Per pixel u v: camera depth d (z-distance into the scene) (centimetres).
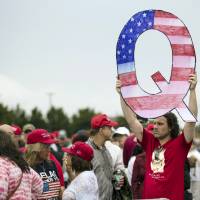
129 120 822
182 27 792
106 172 1005
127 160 1285
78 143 894
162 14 793
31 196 745
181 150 795
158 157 800
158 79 793
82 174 875
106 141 1121
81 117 7844
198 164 1296
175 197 786
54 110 7712
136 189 1017
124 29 793
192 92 789
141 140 819
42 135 895
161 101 792
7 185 709
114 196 1016
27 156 891
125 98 796
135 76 796
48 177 901
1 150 725
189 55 791
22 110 6481
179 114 786
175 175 790
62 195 895
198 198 1290
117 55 796
